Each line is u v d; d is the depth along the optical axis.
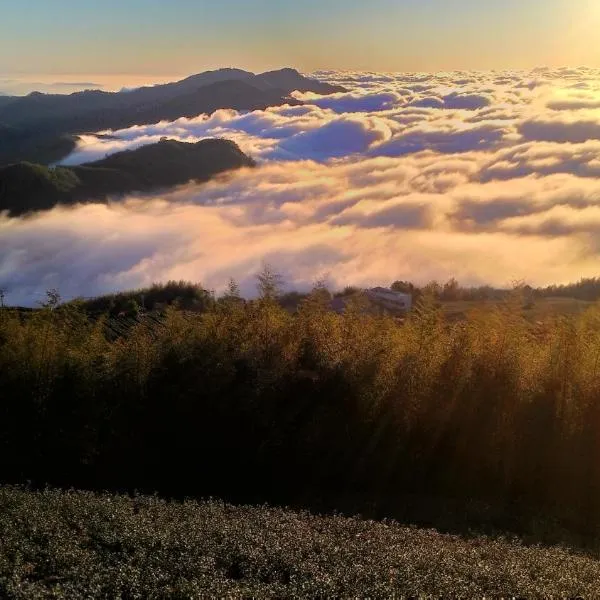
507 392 18.84
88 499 15.19
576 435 18.11
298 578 10.50
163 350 20.67
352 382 19.52
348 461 18.75
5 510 13.75
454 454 18.50
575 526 16.44
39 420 19.91
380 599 9.82
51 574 10.66
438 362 19.67
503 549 13.09
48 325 21.25
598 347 18.89
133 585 9.94
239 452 19.16
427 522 16.22
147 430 19.77
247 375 19.88
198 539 12.07
